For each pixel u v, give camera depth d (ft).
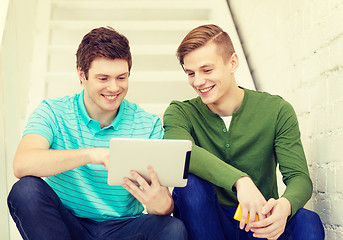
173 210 5.19
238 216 4.71
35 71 9.09
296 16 6.91
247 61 9.84
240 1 10.29
